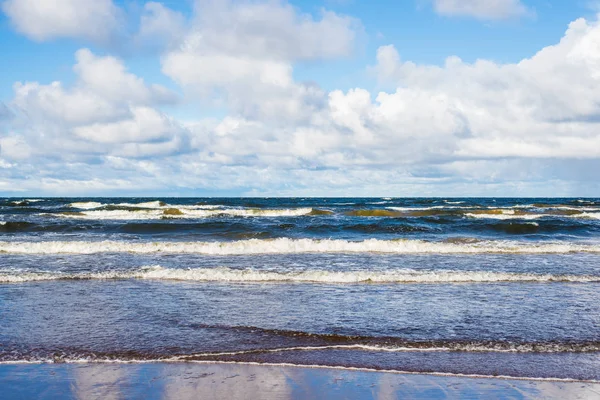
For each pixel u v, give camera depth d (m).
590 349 6.33
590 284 10.95
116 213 33.59
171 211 35.62
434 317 7.87
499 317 7.90
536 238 21.95
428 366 5.67
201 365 5.68
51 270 12.45
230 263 13.88
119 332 6.95
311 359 5.89
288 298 9.27
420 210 38.78
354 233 23.44
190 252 16.36
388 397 4.79
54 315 7.90
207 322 7.50
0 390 4.89
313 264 13.73
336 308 8.47
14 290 9.95
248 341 6.55
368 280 11.18
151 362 5.77
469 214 36.69
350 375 5.39
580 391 4.99
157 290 10.02
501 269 12.95
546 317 7.92
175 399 4.71
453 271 12.19
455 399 4.75
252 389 4.97
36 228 24.70
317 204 62.81
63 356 5.95
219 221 29.45
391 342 6.54
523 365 5.73
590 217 35.22
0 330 7.00
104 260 14.29
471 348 6.33
